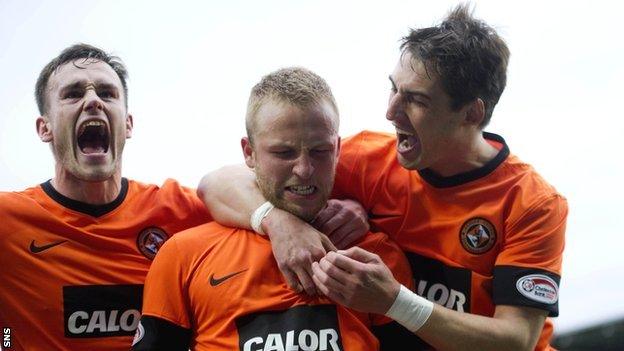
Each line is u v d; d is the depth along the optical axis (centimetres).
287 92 441
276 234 453
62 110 523
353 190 514
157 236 531
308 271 443
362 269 424
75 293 505
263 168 450
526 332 460
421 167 492
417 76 476
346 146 522
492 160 501
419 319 436
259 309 446
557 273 479
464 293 485
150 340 449
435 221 497
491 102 501
